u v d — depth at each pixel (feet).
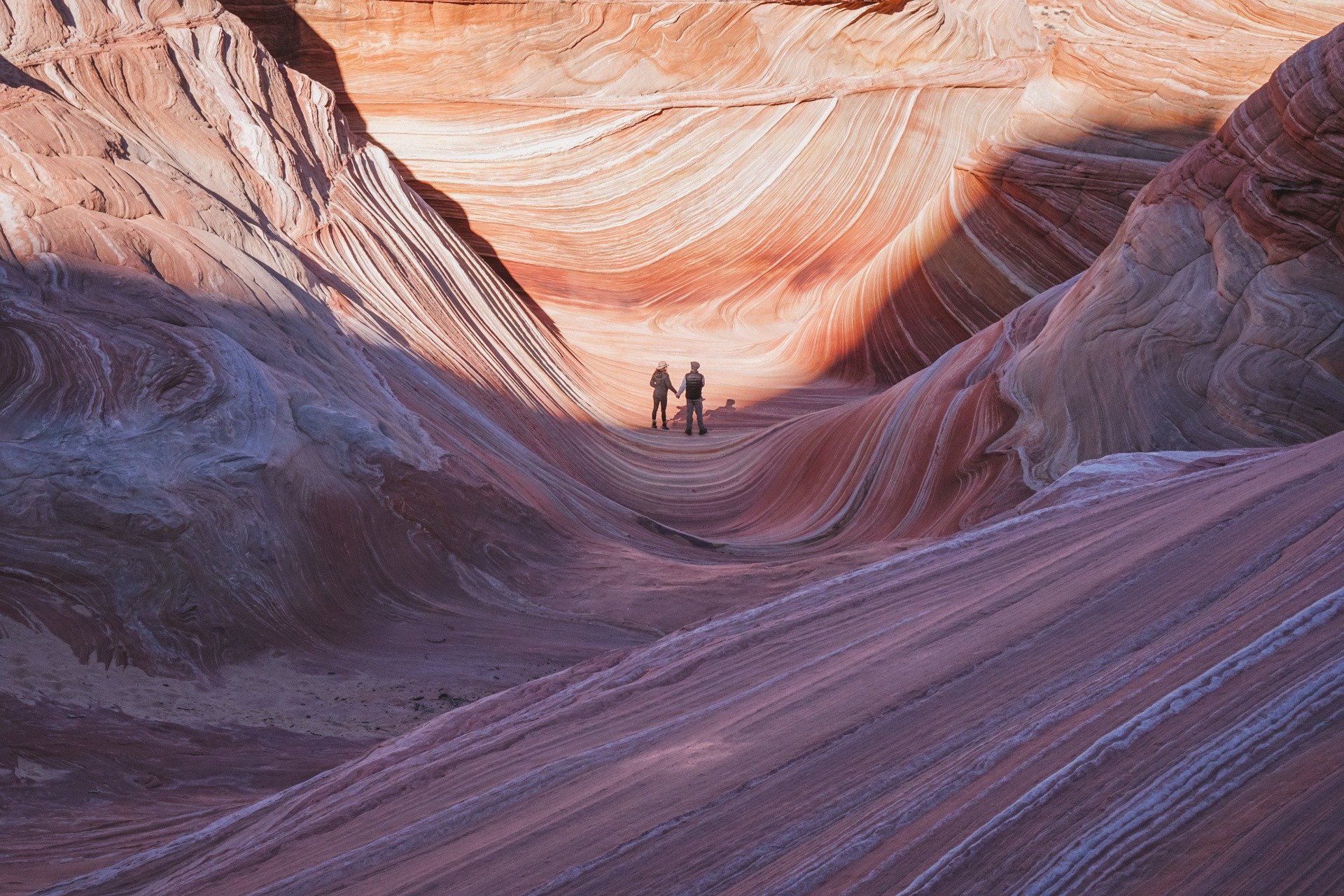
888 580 13.98
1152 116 79.56
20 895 10.59
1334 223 32.48
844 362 77.71
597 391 63.36
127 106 39.65
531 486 37.68
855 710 8.79
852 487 44.21
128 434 24.35
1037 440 35.94
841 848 6.25
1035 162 76.89
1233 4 85.66
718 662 11.82
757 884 6.12
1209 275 35.24
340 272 44.27
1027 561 13.07
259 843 10.25
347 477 29.09
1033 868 5.28
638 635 28.35
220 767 17.15
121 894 10.28
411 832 8.61
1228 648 7.41
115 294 28.19
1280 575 8.84
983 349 44.27
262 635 23.45
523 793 8.89
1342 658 6.38
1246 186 34.78
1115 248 38.99
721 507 49.93
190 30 47.62
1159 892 4.73
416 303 48.19
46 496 22.27
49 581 21.13
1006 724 7.58
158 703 19.62
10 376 24.22
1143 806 5.50
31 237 27.76
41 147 31.81
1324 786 5.05
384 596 27.58
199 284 31.14
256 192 43.24
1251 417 32.27
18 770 15.55
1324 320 32.04
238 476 25.20
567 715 11.19
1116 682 7.64
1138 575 10.51
